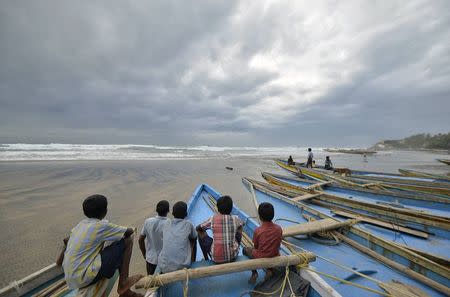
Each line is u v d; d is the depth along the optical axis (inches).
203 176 628.1
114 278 119.7
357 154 2101.4
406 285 130.5
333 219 210.2
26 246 217.6
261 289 121.3
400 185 362.3
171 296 123.6
